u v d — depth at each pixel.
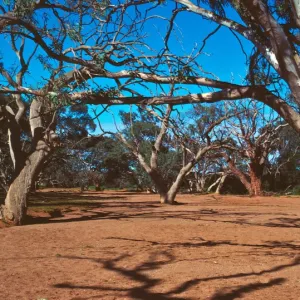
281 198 34.41
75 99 9.48
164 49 9.46
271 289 6.18
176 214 19.20
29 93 10.90
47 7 10.71
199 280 6.74
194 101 7.92
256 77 8.84
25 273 7.25
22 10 9.99
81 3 10.81
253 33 7.43
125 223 15.15
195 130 32.22
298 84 6.32
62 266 7.88
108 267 7.79
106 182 66.56
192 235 12.38
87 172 59.16
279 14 8.24
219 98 7.61
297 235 12.48
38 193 41.06
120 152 57.06
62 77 10.79
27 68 15.69
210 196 39.12
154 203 27.83
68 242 10.95
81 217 18.36
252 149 37.41
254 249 10.07
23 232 12.79
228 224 15.09
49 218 17.97
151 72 9.41
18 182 15.36
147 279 6.82
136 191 58.56
